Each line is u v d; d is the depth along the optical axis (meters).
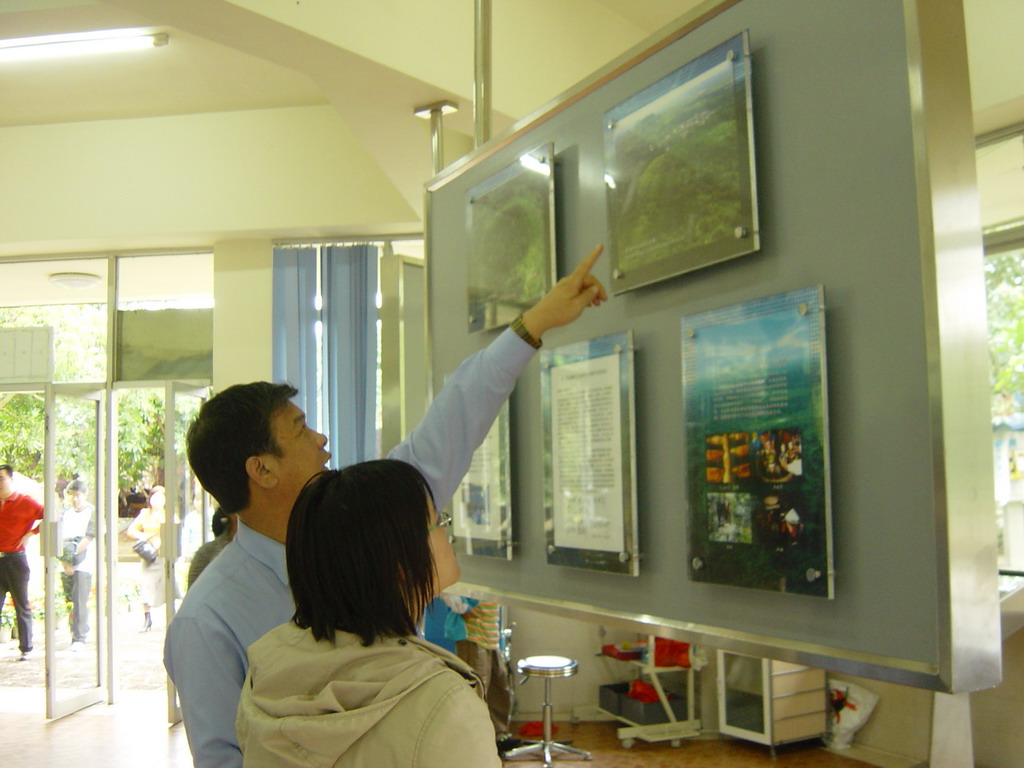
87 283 6.86
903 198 0.88
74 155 6.28
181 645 1.25
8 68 5.23
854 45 0.93
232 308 6.35
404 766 0.80
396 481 0.94
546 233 1.46
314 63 3.09
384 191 5.94
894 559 0.87
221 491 1.33
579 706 6.15
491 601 1.62
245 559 1.33
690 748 5.43
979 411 0.85
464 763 0.80
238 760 1.20
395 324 3.91
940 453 0.82
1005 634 0.99
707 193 1.11
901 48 0.88
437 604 4.88
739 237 1.06
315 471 1.36
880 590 0.88
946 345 0.83
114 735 5.84
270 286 6.34
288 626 0.97
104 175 6.24
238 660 1.25
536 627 6.19
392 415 3.89
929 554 0.84
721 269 1.10
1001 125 2.97
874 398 0.90
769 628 1.02
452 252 1.82
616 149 1.29
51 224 6.26
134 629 7.04
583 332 1.39
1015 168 3.00
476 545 1.67
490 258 1.64
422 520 0.95
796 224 1.00
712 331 1.10
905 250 0.87
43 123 6.30
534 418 1.52
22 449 7.10
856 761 5.00
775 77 1.03
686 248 1.14
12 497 7.08
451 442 1.41
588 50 3.79
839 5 0.95
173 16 2.81
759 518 1.02
